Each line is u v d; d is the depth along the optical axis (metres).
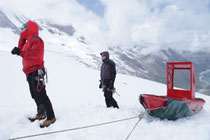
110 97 4.83
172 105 3.92
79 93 8.52
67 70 21.47
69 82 12.56
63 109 4.62
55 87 9.62
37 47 3.21
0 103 5.21
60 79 13.51
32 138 2.89
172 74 5.88
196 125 3.78
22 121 3.58
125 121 3.87
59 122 3.56
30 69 3.32
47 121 3.44
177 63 5.47
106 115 4.11
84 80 15.09
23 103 5.45
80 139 2.97
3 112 3.96
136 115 4.41
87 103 5.82
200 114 4.91
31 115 3.96
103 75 4.87
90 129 3.35
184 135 3.15
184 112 4.10
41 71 3.37
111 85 4.73
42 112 3.78
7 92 7.01
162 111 4.05
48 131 3.20
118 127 3.53
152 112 4.19
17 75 11.84
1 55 22.81
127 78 23.50
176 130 3.44
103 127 3.47
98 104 5.68
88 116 4.02
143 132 3.42
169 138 3.09
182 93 5.38
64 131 3.19
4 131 3.01
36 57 3.22
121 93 10.01
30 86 3.51
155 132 3.38
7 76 10.98
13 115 3.82
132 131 3.42
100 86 5.16
